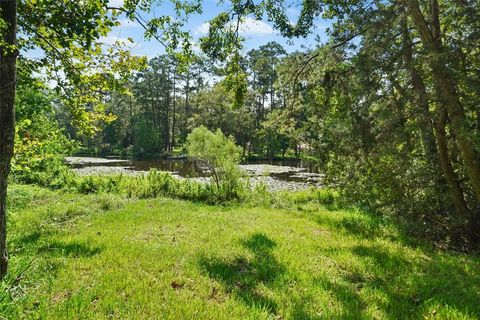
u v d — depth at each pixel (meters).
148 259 5.82
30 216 9.53
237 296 4.55
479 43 6.66
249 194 14.86
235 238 7.60
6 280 4.42
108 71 6.35
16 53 4.26
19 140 7.36
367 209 11.66
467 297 4.91
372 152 8.29
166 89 66.12
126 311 3.96
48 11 4.82
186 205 12.58
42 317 3.69
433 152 9.45
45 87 6.60
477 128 6.88
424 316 4.17
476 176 7.71
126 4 4.99
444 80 6.79
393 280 5.52
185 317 3.86
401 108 7.75
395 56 7.51
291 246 7.23
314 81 10.00
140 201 12.97
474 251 8.37
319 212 12.48
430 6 7.91
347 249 7.25
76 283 4.69
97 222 8.98
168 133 67.38
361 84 7.74
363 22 7.85
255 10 7.18
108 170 35.53
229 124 54.47
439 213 9.69
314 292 4.79
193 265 5.62
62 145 14.68
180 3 5.66
